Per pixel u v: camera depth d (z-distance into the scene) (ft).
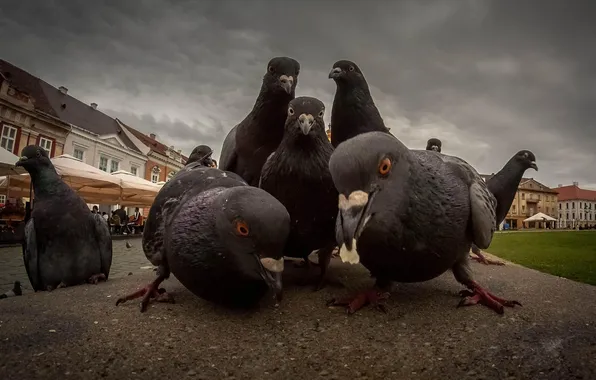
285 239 1.10
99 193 10.50
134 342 1.08
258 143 1.79
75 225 1.96
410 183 1.06
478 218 1.22
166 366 0.95
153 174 22.44
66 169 7.36
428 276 1.22
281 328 1.17
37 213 1.91
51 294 1.65
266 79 1.74
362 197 0.95
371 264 1.21
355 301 1.31
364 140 1.01
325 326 1.18
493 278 1.91
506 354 0.96
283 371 0.93
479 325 1.15
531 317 1.22
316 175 1.35
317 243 1.51
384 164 0.99
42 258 1.94
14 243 6.69
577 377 0.85
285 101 1.72
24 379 0.88
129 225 11.22
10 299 1.56
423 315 1.24
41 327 1.20
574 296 1.49
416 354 0.98
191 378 0.90
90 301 1.50
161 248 1.39
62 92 18.88
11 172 6.64
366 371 0.92
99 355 1.00
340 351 1.01
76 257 1.98
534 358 0.93
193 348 1.04
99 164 17.89
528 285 1.71
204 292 1.20
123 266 4.62
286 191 1.39
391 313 1.27
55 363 0.95
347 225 0.92
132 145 21.12
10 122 13.25
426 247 1.11
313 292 1.54
